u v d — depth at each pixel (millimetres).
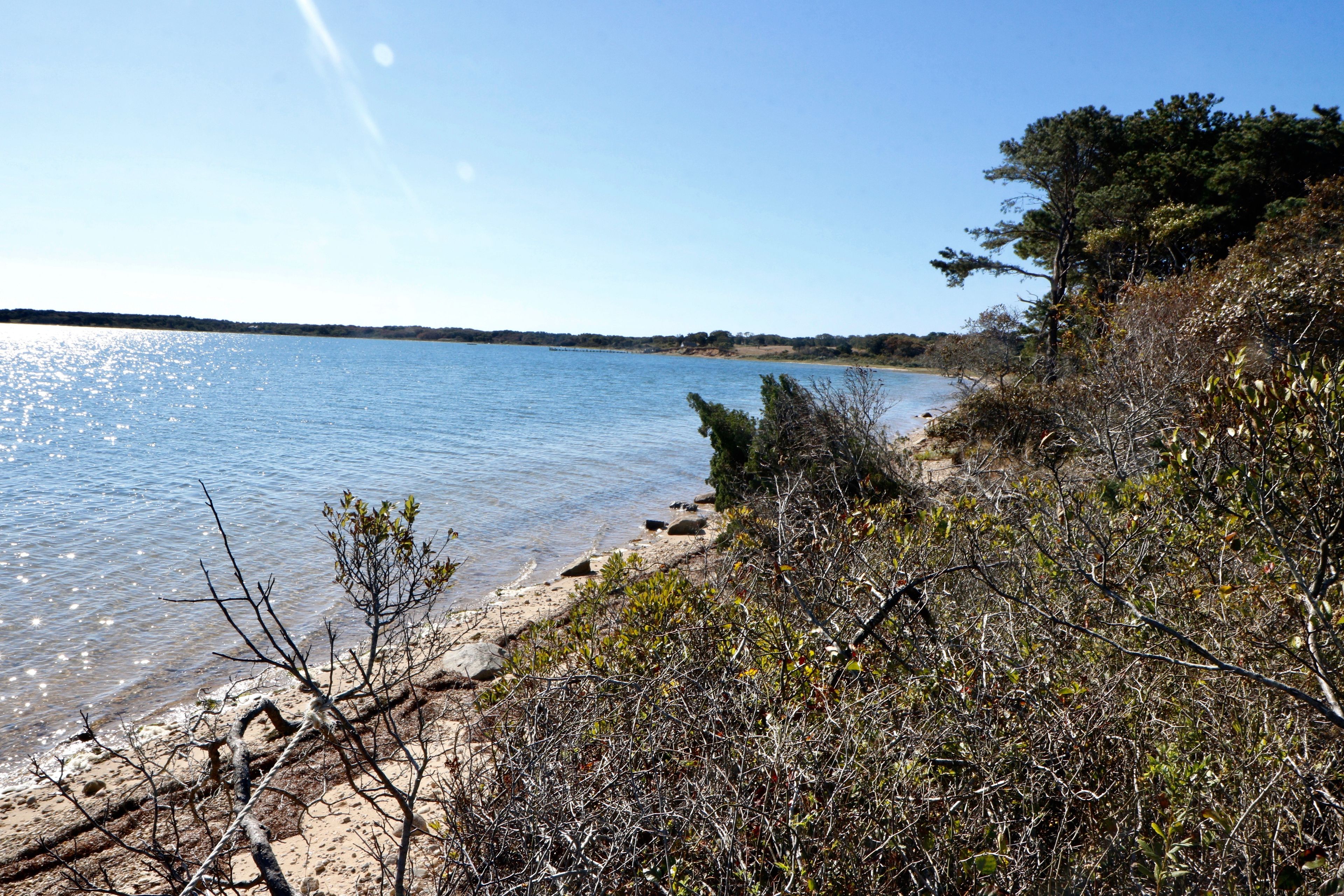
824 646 3738
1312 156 24625
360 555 3248
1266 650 3264
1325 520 2977
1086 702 3131
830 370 107188
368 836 4520
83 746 6473
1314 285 10203
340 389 60562
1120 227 25281
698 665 3951
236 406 44062
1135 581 4004
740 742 3068
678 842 2863
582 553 13852
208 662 8320
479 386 70062
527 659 5312
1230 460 3404
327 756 5695
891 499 9000
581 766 3340
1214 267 19578
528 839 2916
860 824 2664
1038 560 4277
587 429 35312
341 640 8891
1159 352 11203
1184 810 2541
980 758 2871
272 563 12070
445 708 4934
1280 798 2455
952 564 4605
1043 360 19844
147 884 4375
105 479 19734
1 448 25188
